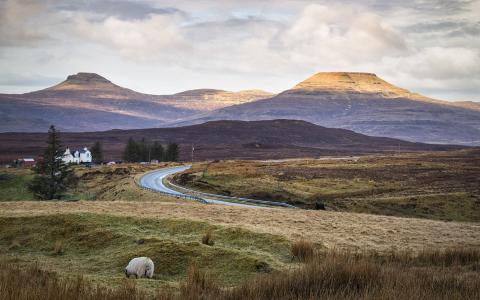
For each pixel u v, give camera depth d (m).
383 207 90.69
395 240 39.28
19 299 12.52
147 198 83.12
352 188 113.00
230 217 46.16
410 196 98.69
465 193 99.38
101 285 19.83
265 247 31.83
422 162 190.12
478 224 55.50
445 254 27.62
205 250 28.53
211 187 104.31
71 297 13.09
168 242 29.73
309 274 16.02
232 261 26.86
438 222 54.75
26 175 136.75
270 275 16.50
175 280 24.25
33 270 20.78
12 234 34.09
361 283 15.72
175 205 53.72
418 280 16.08
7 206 48.31
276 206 75.56
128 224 36.50
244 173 124.75
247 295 14.27
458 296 13.84
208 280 17.19
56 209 44.53
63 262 27.81
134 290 14.92
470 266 24.45
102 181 132.00
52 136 107.81
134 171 145.88
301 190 106.25
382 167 165.25
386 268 18.66
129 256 27.88
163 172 140.50
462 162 192.38
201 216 44.75
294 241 33.38
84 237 32.88
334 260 17.36
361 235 40.50
